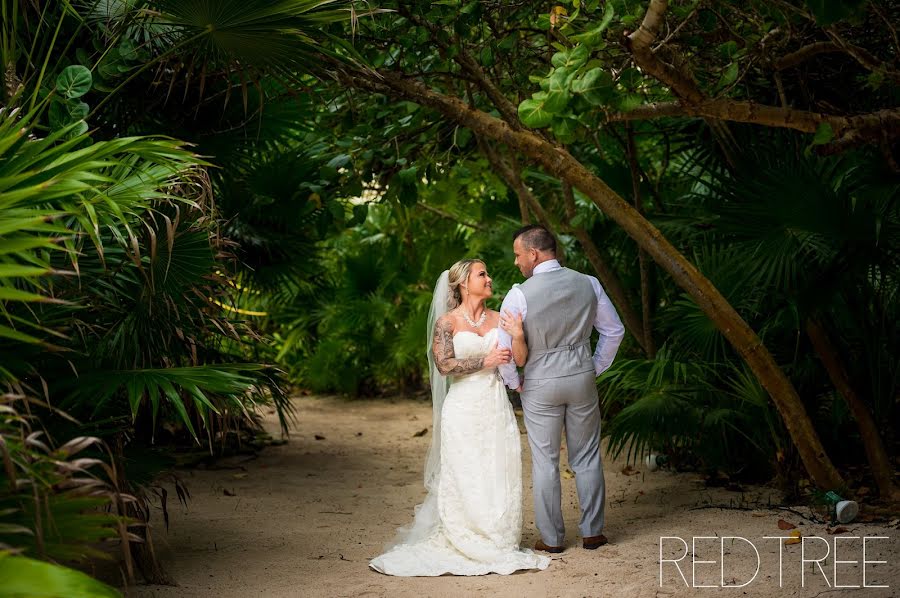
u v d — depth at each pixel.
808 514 5.26
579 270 8.04
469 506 4.64
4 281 2.87
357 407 10.84
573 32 4.76
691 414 5.88
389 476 7.10
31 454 2.60
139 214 3.66
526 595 4.06
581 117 4.28
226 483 6.80
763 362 5.29
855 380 5.88
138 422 4.82
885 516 5.11
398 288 11.60
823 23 3.46
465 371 4.75
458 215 11.16
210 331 4.35
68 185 2.86
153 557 4.12
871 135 4.38
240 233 6.87
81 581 2.31
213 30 4.14
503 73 6.30
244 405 4.11
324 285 11.24
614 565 4.48
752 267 5.36
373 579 4.34
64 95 4.19
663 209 7.29
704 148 6.54
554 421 4.82
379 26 5.30
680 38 5.17
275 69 4.77
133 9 4.64
